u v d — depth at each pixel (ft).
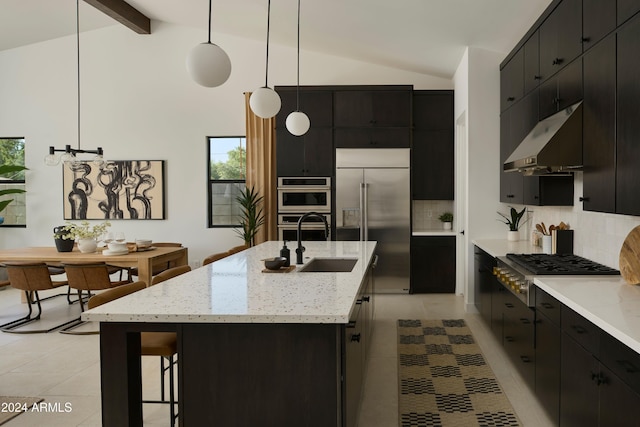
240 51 22.93
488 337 14.55
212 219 23.47
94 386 10.96
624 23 7.59
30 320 16.65
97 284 15.20
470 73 16.94
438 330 15.35
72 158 17.39
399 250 20.65
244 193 22.47
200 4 18.70
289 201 20.93
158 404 10.07
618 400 5.89
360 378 9.30
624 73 7.58
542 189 12.44
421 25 15.42
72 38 23.44
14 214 24.07
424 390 10.69
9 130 23.84
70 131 23.58
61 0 19.54
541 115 12.00
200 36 22.95
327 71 22.72
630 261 8.66
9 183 23.89
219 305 6.98
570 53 10.01
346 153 20.67
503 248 14.38
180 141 23.24
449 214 21.68
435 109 21.11
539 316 9.34
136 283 9.11
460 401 10.11
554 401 8.47
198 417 6.70
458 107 19.79
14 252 18.01
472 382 11.14
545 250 12.95
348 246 15.03
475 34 15.37
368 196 20.65
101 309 6.81
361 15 15.65
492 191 17.07
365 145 20.74
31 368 12.14
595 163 8.77
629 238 8.71
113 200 23.44
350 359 7.36
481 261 15.67
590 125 9.00
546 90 11.60
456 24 14.73
